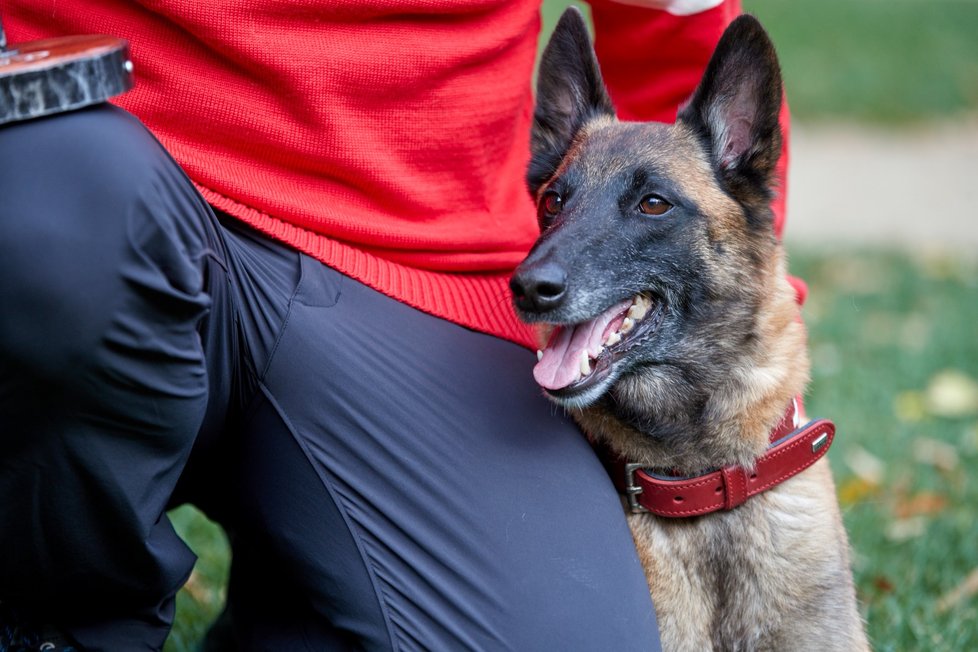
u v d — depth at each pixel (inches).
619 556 107.3
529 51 128.8
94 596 98.7
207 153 107.0
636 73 147.1
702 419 123.5
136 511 93.3
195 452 106.7
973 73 677.9
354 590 101.7
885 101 634.8
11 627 99.7
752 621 121.6
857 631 122.6
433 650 99.6
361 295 108.7
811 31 756.0
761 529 121.7
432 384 107.0
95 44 90.4
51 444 88.7
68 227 85.1
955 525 178.5
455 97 115.4
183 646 146.5
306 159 108.6
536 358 120.8
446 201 117.8
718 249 126.7
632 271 122.3
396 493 102.3
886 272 351.3
